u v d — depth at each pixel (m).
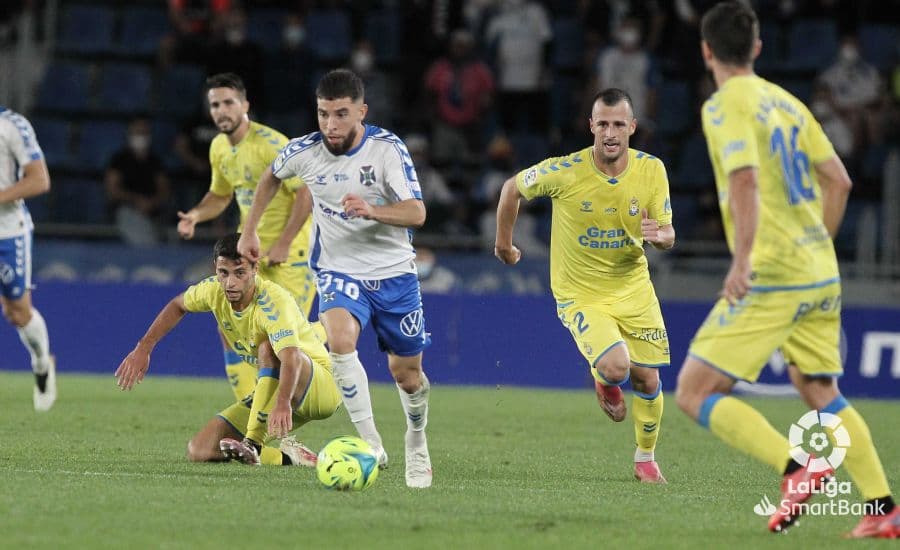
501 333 51.69
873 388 50.47
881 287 54.50
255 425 26.34
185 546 17.23
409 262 24.52
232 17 61.88
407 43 67.50
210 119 60.25
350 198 22.81
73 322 51.91
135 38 70.38
